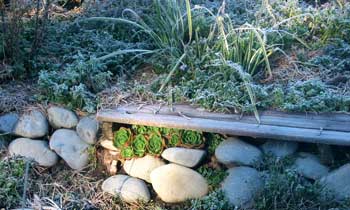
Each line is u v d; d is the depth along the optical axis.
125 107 2.29
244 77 2.25
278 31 2.53
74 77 2.36
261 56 2.49
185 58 2.45
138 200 2.18
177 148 2.21
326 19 2.70
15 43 2.47
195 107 2.27
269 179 2.08
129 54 2.59
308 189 2.03
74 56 2.48
